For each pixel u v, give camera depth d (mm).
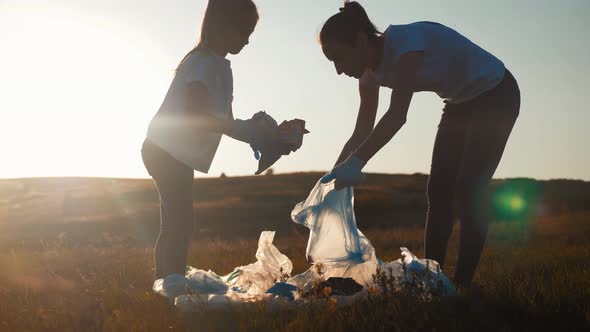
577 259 7051
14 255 9961
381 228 25625
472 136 5004
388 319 3621
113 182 83812
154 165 4953
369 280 4832
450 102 5176
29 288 6109
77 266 8188
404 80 4691
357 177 4633
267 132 4871
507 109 4984
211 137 4988
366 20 4789
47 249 12320
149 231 31844
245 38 4988
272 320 3814
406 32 4742
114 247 11812
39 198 65438
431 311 3686
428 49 4805
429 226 5223
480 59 4902
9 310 4766
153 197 61438
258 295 4398
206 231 29562
